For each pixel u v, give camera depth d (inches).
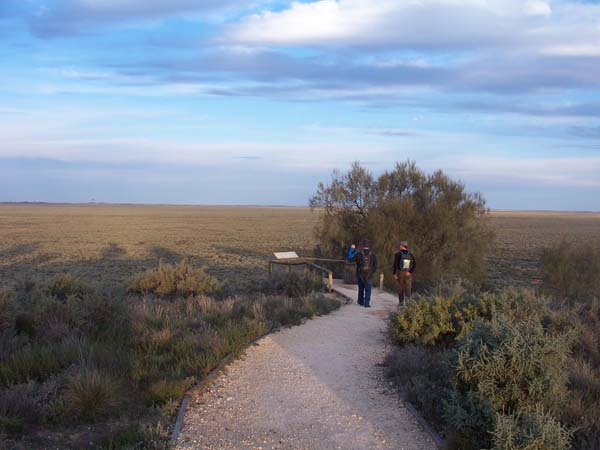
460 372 237.8
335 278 936.9
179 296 623.8
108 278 1120.8
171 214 6540.4
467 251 1079.6
